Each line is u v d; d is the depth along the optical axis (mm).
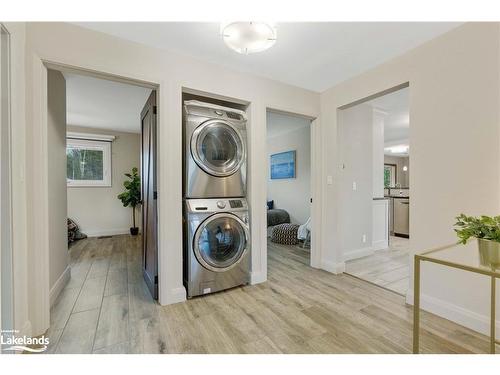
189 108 2154
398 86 2160
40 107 1555
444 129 1821
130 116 3996
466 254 1697
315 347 1476
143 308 1945
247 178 2477
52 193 2057
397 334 1613
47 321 1623
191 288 2096
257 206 2496
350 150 3338
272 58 2176
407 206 4977
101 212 4891
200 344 1500
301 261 3252
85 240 4469
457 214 1750
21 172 1426
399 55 2125
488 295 1622
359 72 2447
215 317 1814
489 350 1446
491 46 1590
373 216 3852
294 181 5164
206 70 2201
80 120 4238
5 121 1314
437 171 1863
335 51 2068
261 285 2434
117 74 1812
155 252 2104
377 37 1870
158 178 2018
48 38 1573
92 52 1719
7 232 1314
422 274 1957
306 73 2469
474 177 1670
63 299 2104
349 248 3340
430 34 1837
